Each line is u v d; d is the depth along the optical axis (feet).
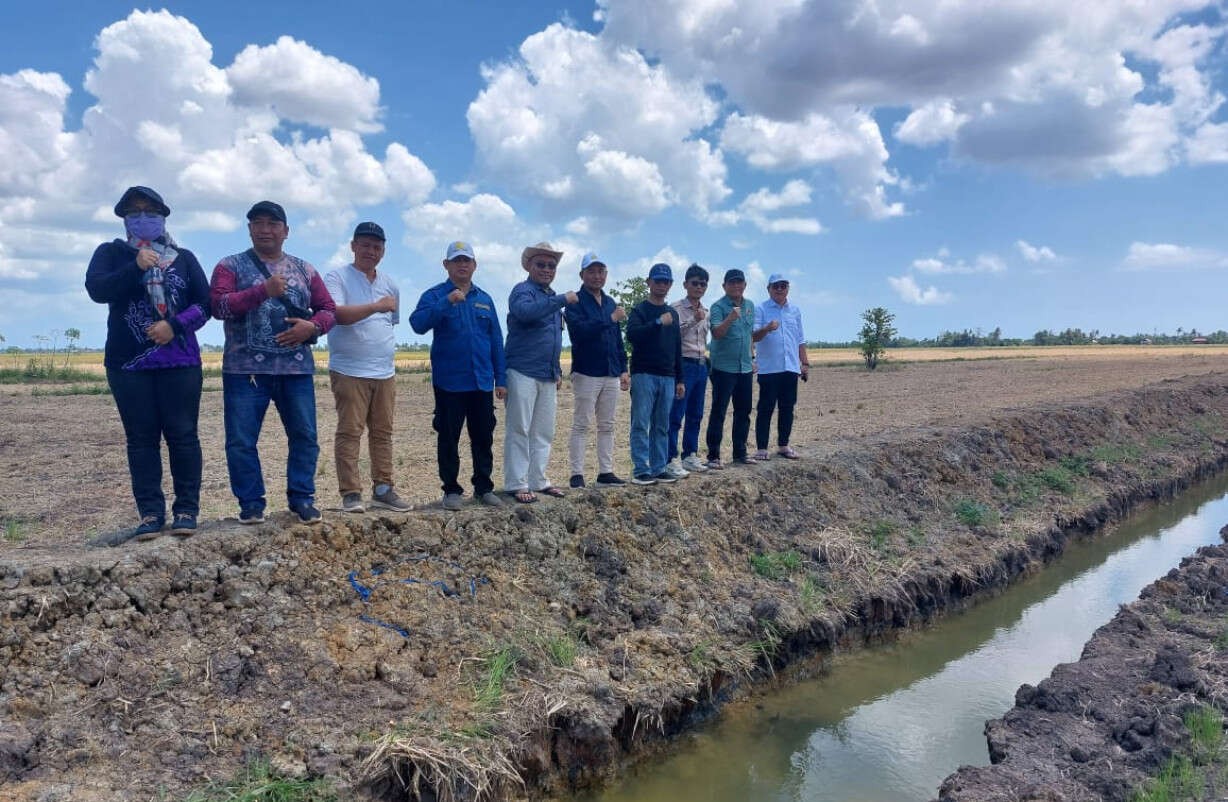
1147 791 14.40
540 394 23.24
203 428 48.29
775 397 32.24
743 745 18.71
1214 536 36.73
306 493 18.88
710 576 23.48
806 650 22.99
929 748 18.51
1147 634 21.72
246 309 17.25
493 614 18.61
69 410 60.70
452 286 20.85
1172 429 56.54
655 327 25.32
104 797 12.42
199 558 16.55
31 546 17.25
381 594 17.84
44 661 14.10
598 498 23.71
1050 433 45.93
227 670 15.06
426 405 69.87
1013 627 26.03
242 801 12.89
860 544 27.96
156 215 16.75
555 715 16.79
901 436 39.65
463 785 14.76
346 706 15.21
